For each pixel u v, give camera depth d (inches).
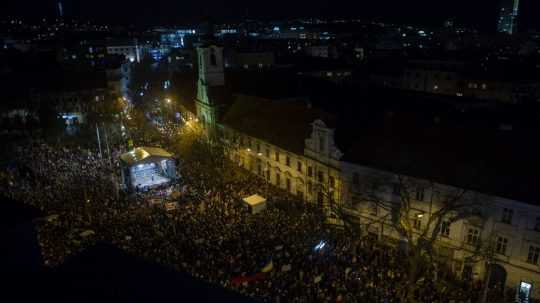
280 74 3991.1
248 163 2628.0
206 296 399.2
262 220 1704.0
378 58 6333.7
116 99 4350.4
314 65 5629.9
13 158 2440.9
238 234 1526.8
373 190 1716.3
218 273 1222.9
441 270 1443.2
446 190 1505.9
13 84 3949.3
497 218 1408.7
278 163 2324.1
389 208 1670.8
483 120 2373.3
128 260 437.1
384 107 2878.9
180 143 3065.9
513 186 1381.6
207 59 3149.6
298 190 2191.2
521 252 1373.0
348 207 1815.9
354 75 5251.0
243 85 3523.6
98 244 466.9
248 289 1152.8
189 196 1991.9
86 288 392.8
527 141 1462.8
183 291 400.5
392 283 1250.6
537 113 2588.6
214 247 1407.5
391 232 1684.3
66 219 1603.1
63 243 1380.4
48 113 3651.6
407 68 4793.3
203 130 3287.4
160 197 1977.1
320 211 1887.3
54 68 5620.1
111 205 1811.0
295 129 2251.5
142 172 2222.0
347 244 1523.1
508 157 1456.7
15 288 399.5
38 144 2832.2
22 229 538.0
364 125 2032.5
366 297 1138.7
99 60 7037.4
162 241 1434.5
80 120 3727.9
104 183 2113.7
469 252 1477.6
